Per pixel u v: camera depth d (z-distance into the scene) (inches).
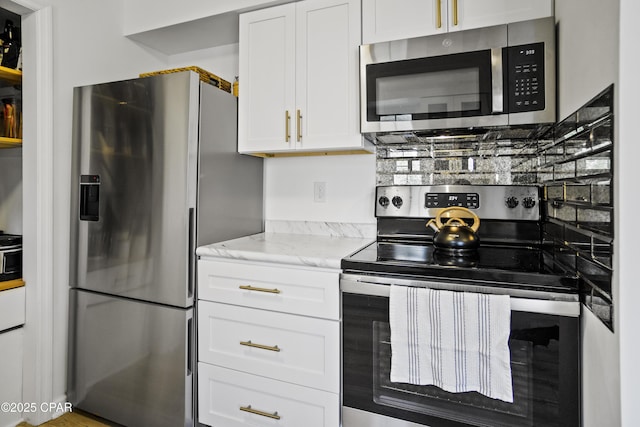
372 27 62.3
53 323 69.4
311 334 54.7
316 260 53.4
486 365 43.0
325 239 74.6
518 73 52.0
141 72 88.6
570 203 44.6
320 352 54.1
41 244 67.7
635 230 29.6
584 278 39.3
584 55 39.0
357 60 63.4
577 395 40.6
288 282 56.2
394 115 58.8
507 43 52.5
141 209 64.4
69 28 71.9
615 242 30.6
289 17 68.5
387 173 76.0
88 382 68.9
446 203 66.9
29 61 67.7
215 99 67.4
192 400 62.5
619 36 29.6
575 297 40.9
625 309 29.9
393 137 66.7
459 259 52.1
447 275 46.0
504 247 63.2
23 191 68.8
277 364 57.0
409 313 46.1
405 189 69.8
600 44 33.9
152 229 63.3
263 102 70.8
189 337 62.5
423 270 47.1
